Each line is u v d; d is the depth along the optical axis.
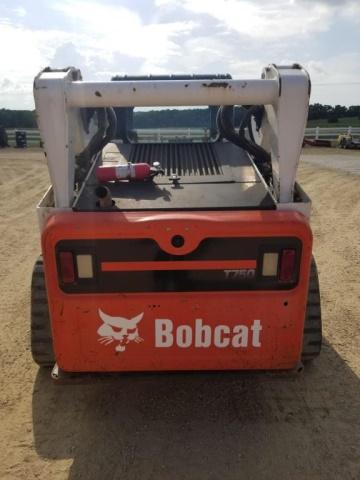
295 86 2.72
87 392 3.53
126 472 2.78
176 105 2.84
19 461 2.86
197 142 3.96
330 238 7.18
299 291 2.75
